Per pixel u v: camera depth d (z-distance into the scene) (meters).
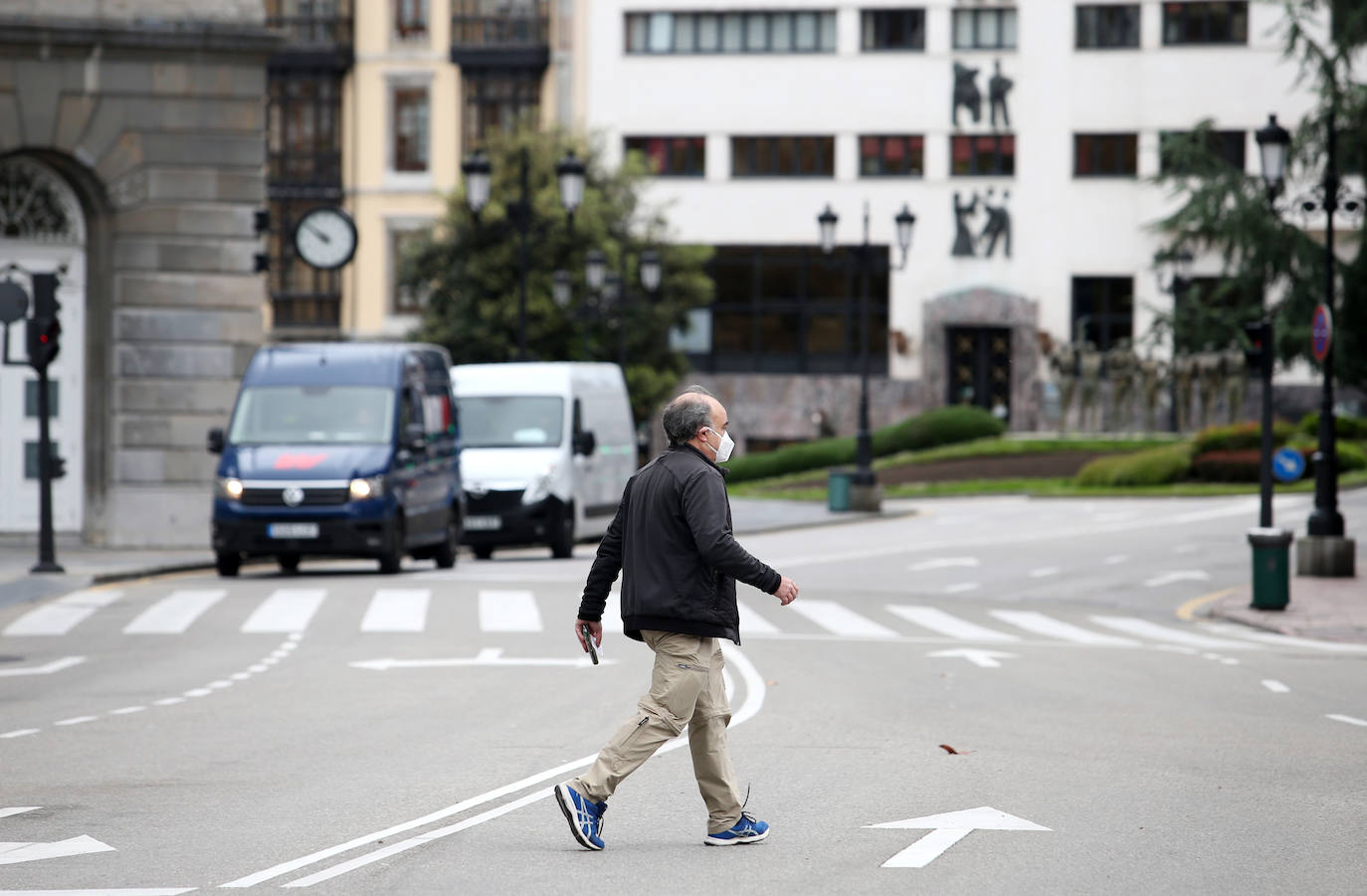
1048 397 197.25
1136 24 197.75
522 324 101.06
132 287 82.62
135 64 82.25
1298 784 28.66
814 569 81.56
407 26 192.25
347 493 67.69
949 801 26.89
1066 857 22.89
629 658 45.94
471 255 158.38
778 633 54.25
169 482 82.88
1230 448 144.50
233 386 83.38
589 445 85.81
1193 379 165.00
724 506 23.02
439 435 76.25
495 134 164.12
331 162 191.12
